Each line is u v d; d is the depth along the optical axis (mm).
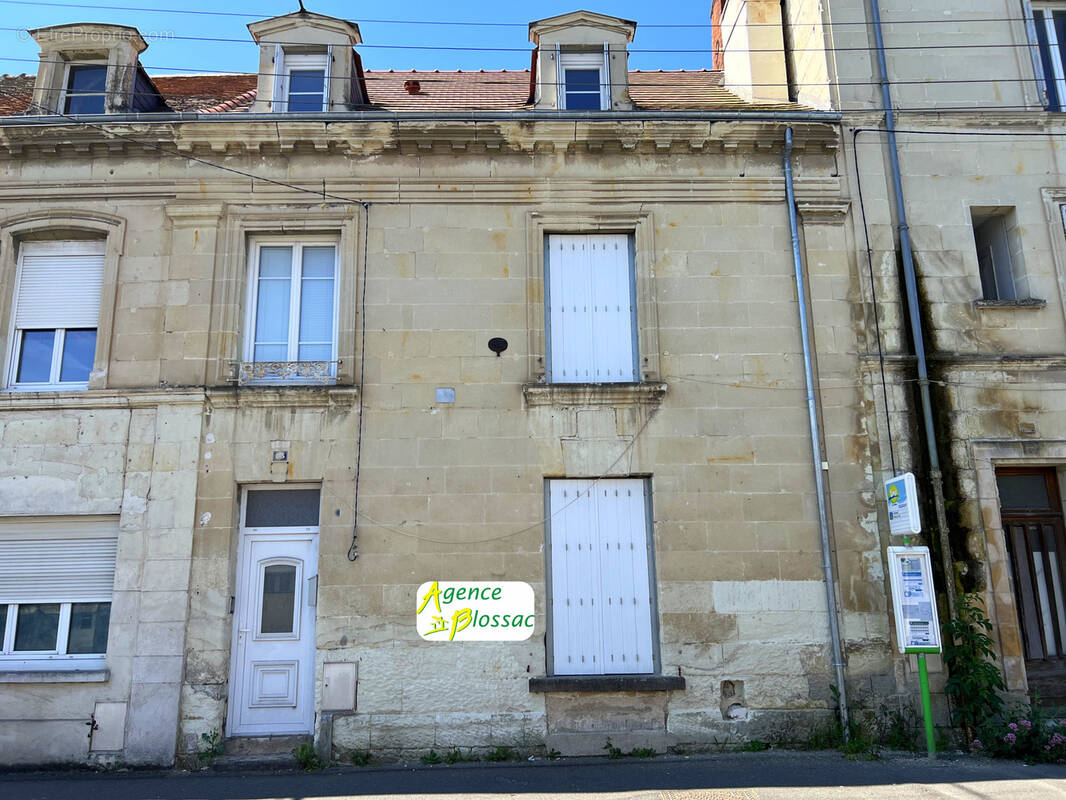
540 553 9391
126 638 9055
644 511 9648
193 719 8859
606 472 9602
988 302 10156
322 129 10273
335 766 8672
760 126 10438
